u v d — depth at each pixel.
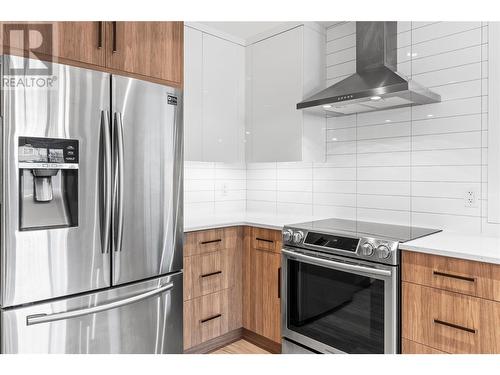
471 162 2.14
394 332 1.83
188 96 2.71
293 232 2.31
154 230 1.94
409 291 1.81
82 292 1.67
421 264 1.77
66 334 1.62
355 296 2.01
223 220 2.71
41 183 1.56
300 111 2.68
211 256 2.52
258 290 2.61
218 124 2.93
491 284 1.55
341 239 2.07
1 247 1.44
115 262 1.77
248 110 3.11
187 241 2.38
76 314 1.62
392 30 2.39
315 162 2.92
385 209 2.55
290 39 2.76
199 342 2.45
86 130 1.66
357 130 2.71
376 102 2.29
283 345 2.42
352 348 2.02
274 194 3.32
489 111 2.07
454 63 2.21
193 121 2.74
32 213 1.55
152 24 1.99
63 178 1.63
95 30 1.76
